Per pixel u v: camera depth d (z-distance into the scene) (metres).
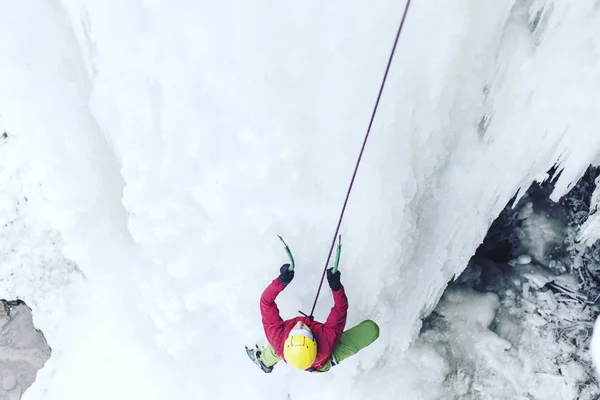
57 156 4.52
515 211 5.57
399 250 4.53
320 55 3.73
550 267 5.57
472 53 4.03
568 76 4.10
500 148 4.51
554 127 4.32
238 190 4.16
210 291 4.61
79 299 5.39
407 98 3.98
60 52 4.14
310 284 4.51
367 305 4.69
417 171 4.37
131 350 5.14
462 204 4.70
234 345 4.91
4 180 5.07
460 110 4.30
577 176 4.68
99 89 4.06
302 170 4.08
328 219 4.24
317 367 4.01
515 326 5.38
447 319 5.39
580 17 3.91
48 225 5.25
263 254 4.37
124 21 3.72
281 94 3.84
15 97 4.27
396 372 5.16
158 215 4.35
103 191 4.72
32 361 5.58
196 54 3.74
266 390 5.02
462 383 5.18
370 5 3.59
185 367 4.98
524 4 3.94
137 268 4.79
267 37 3.66
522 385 5.17
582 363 5.18
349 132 3.97
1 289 5.33
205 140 4.02
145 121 4.04
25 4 3.97
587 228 5.20
